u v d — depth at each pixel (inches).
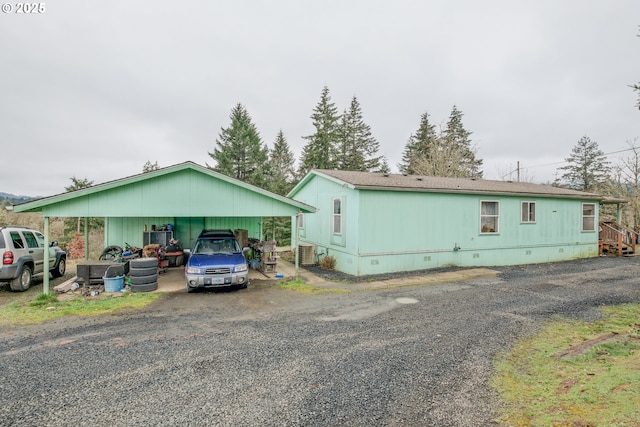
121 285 330.6
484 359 165.8
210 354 171.3
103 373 148.3
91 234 850.8
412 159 1378.0
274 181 1256.8
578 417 109.9
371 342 190.2
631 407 112.6
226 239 382.3
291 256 626.8
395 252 442.6
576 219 602.2
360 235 421.1
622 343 186.4
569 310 258.4
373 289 345.1
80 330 211.8
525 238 543.5
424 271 445.7
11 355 169.6
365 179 474.9
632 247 652.7
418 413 116.2
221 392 131.3
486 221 518.3
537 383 139.2
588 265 506.0
